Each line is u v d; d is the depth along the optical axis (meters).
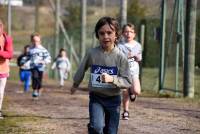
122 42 17.05
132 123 17.31
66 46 47.09
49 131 15.88
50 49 51.12
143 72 30.84
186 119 18.27
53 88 33.94
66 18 88.00
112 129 11.38
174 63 27.86
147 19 30.61
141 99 24.61
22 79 31.41
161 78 27.86
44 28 122.06
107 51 11.30
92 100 11.38
